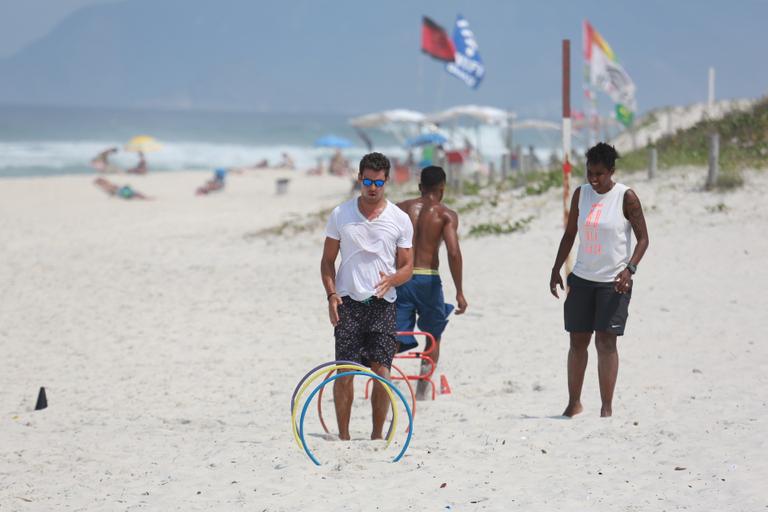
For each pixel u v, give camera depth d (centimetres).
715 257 5084
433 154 12306
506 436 2262
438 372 3331
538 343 3709
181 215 10275
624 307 2314
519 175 8600
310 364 3628
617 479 1856
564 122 3497
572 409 2456
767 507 1622
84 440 2559
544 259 5728
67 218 10138
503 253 6041
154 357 3912
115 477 2127
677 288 4491
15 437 2664
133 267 6738
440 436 2322
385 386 2141
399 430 2475
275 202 11506
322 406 2919
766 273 4619
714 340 3422
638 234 2297
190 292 5600
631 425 2270
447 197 8462
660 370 3028
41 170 18575
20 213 10588
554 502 1742
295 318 4631
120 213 10575
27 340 4406
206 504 1852
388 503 1784
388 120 13400
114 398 3228
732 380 2767
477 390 3002
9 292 5841
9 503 1955
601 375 2386
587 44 9662
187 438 2508
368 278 2228
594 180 2288
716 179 6506
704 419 2281
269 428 2606
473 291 4981
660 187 6850
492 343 3772
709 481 1792
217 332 4378
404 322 2773
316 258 6762
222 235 8431
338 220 2223
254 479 2002
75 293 5741
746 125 7756
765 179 6525
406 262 2248
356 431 2522
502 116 13325
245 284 5794
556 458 2042
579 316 2361
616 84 9581
